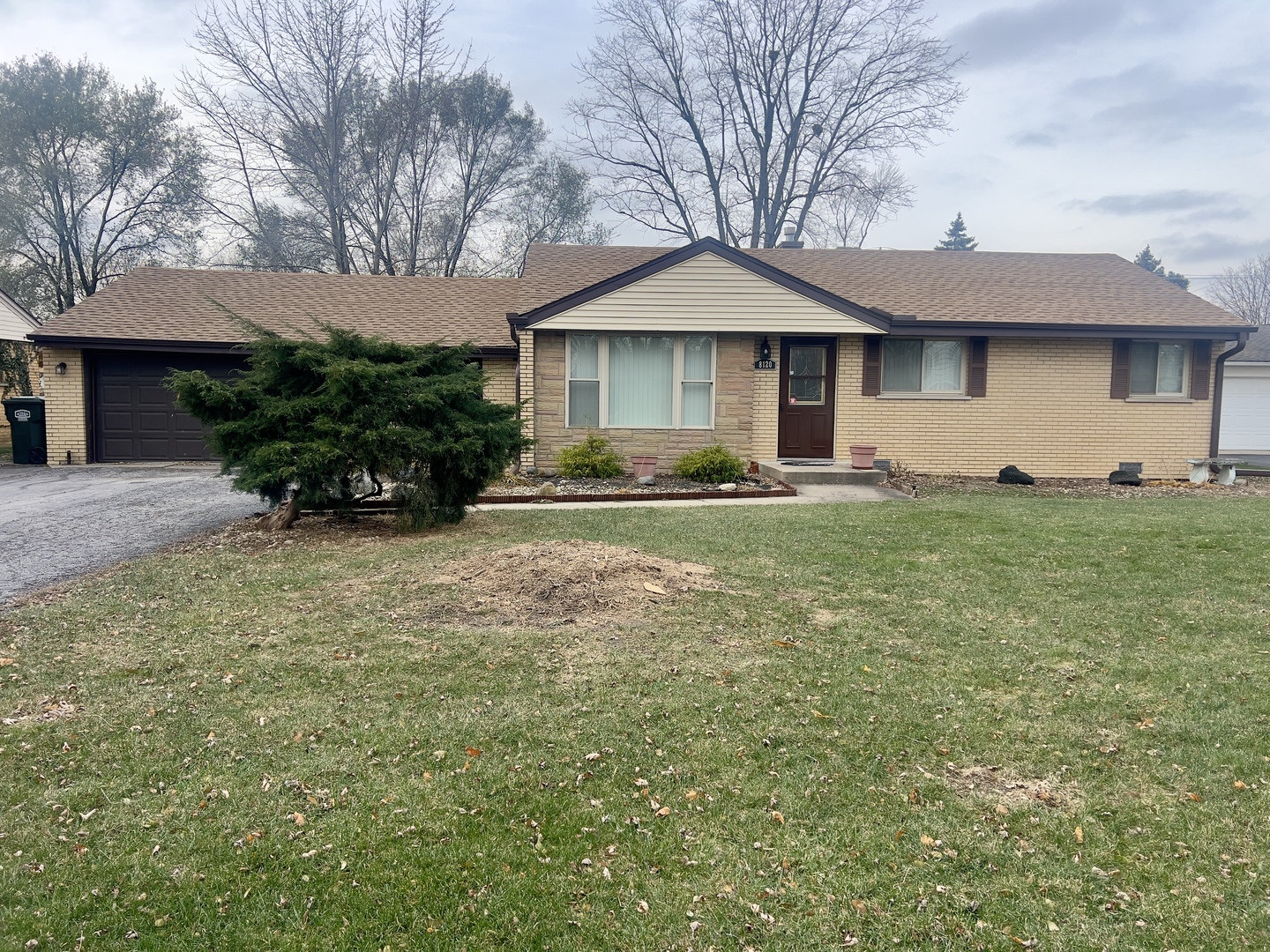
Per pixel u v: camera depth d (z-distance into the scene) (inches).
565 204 1274.6
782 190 1182.3
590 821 122.0
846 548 302.8
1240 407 949.2
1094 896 106.2
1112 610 227.0
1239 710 161.6
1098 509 408.5
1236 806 127.1
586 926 100.0
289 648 191.9
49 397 605.6
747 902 104.7
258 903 102.9
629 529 342.0
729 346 546.3
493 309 665.6
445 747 143.9
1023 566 277.0
